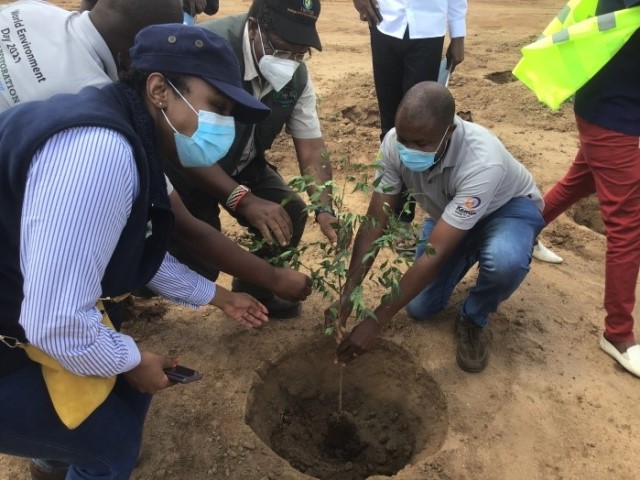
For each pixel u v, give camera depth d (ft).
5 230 4.99
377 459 9.83
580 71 8.86
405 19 13.52
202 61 5.31
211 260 8.04
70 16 6.91
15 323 5.45
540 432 9.09
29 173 4.58
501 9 43.09
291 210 10.80
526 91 22.59
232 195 8.86
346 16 39.17
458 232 8.89
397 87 14.88
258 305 7.93
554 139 19.31
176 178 9.69
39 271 4.59
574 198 11.67
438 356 10.41
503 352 10.62
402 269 12.52
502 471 8.48
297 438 10.30
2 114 5.00
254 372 9.95
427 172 9.30
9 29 6.50
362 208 14.89
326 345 10.84
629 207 9.50
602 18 8.64
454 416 9.30
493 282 9.37
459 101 22.18
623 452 8.83
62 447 5.88
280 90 9.65
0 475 8.19
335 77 24.09
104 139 4.69
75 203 4.54
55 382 5.51
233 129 5.95
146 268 6.10
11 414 5.51
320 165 10.39
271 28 8.67
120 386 6.66
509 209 9.95
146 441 8.68
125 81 5.41
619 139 9.26
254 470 8.34
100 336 5.18
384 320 8.96
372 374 10.94
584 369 10.33
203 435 8.81
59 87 6.47
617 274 9.86
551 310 11.68
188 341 10.52
